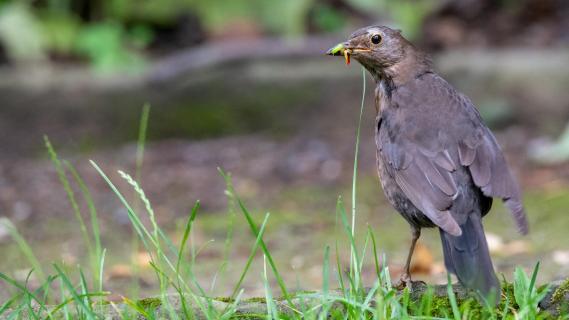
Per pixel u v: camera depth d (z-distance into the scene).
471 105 7.27
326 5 18.69
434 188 6.62
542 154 13.53
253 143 15.19
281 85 16.70
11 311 6.52
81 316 6.11
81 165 14.17
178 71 16.56
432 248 10.35
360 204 12.18
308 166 13.89
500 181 6.55
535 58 17.11
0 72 17.50
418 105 7.21
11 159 14.49
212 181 13.36
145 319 6.21
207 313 5.98
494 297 5.64
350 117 15.83
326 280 6.05
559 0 19.27
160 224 11.59
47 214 11.94
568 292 6.29
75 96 16.42
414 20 18.19
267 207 12.20
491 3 19.33
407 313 6.07
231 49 16.94
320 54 17.30
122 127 15.77
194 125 15.96
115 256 10.21
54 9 18.17
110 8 18.17
